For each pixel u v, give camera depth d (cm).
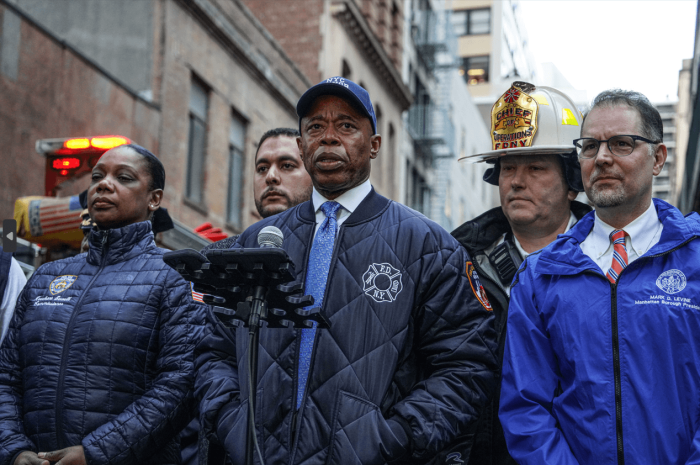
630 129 315
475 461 359
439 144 2952
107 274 391
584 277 314
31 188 1161
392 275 322
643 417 291
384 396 310
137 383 371
